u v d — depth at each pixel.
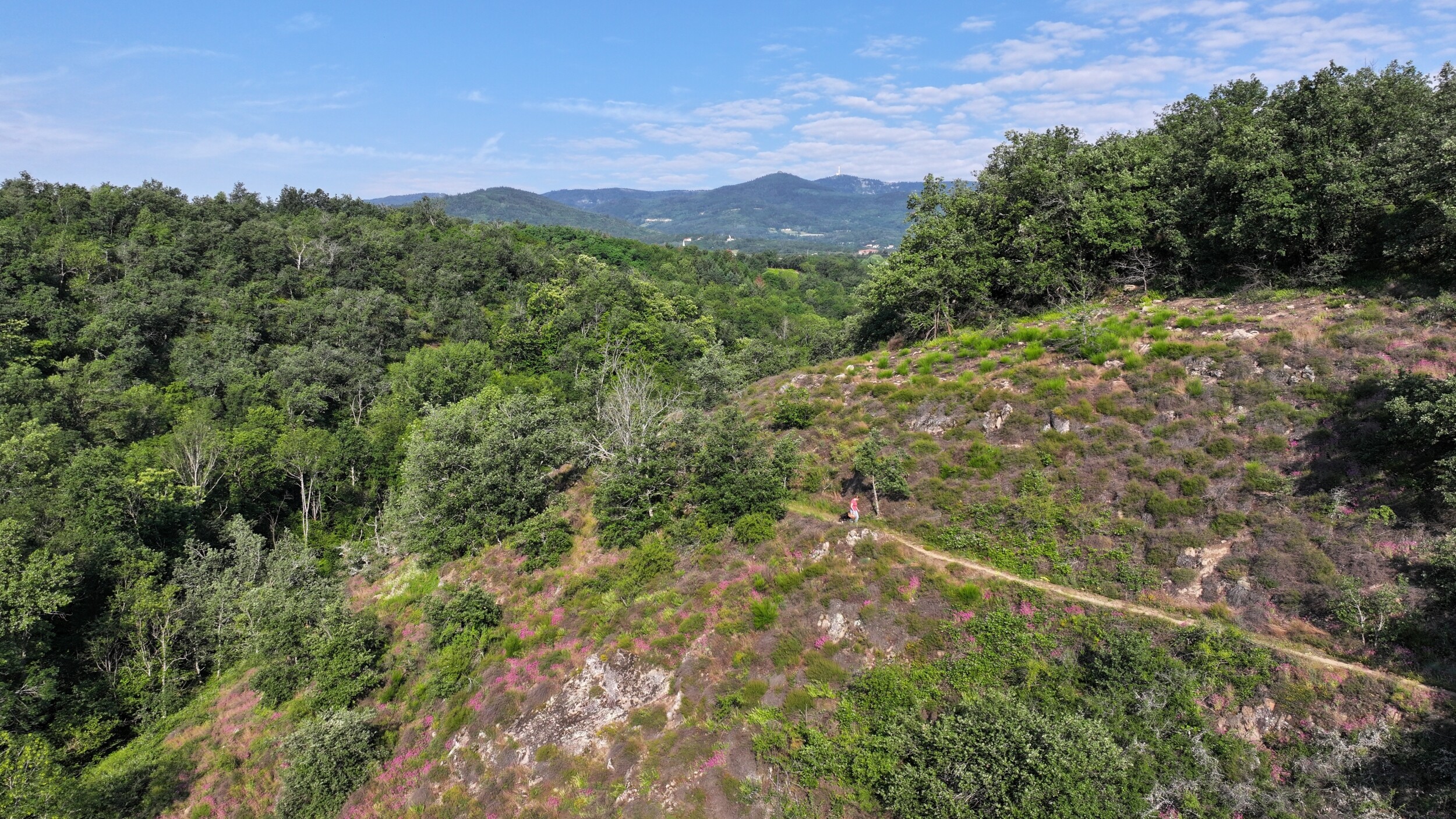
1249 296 29.61
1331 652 16.95
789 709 21.09
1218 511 21.22
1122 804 15.65
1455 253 24.55
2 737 26.25
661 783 20.41
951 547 24.66
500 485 38.00
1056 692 18.64
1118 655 18.23
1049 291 37.75
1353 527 18.83
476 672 27.88
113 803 26.59
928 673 20.66
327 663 29.58
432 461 39.66
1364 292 26.53
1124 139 40.31
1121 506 23.06
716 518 29.80
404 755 25.89
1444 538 16.86
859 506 28.22
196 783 27.97
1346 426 21.06
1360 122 28.59
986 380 31.48
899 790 17.17
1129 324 30.91
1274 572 18.91
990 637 20.84
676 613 25.94
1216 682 17.30
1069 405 27.38
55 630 34.91
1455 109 26.08
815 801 18.56
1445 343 21.56
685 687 23.02
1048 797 15.46
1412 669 15.77
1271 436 22.22
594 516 35.78
